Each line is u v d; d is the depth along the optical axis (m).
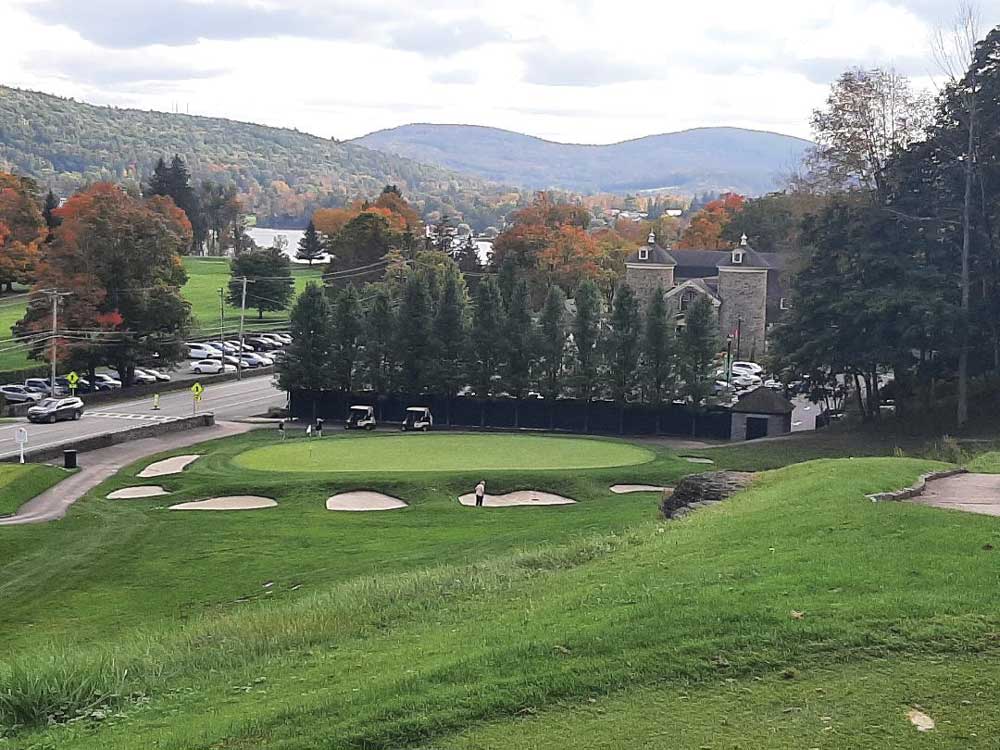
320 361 71.12
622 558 18.09
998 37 56.84
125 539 33.72
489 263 144.38
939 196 60.09
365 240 142.00
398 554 29.52
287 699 11.98
